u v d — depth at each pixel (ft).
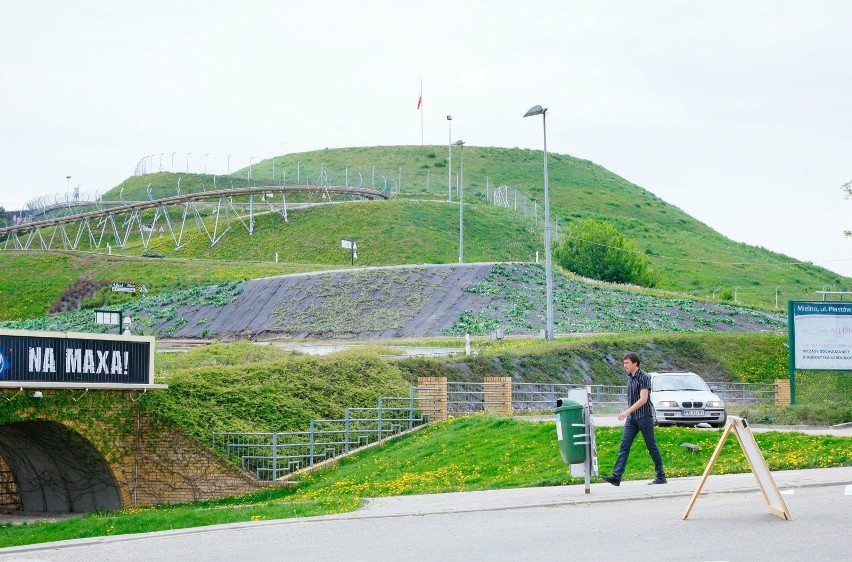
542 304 231.09
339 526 48.42
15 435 98.17
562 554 37.86
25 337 90.53
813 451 70.38
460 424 103.09
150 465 99.76
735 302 271.90
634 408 57.67
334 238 414.21
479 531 44.52
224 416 103.04
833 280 501.15
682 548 37.93
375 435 106.83
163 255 417.69
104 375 97.50
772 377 179.52
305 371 116.78
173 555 41.78
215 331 248.32
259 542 44.45
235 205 522.47
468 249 406.62
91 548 45.19
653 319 225.56
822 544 37.40
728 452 73.56
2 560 42.63
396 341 202.39
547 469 77.10
